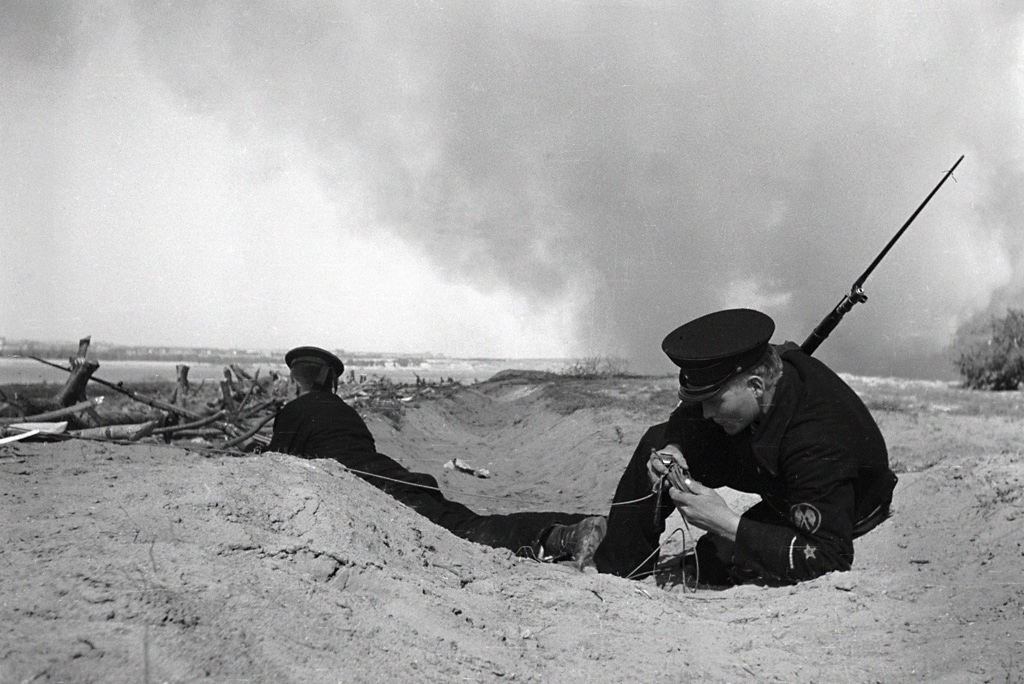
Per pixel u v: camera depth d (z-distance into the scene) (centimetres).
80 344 696
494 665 259
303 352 624
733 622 334
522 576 364
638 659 285
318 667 227
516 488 903
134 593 240
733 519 404
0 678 191
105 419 736
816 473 396
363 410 1379
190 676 206
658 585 435
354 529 331
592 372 1844
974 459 500
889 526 428
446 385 1712
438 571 337
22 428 492
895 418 1047
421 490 545
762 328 408
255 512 321
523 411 1470
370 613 267
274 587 265
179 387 1067
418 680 235
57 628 216
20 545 271
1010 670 266
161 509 308
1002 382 1544
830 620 326
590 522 472
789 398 404
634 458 459
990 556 371
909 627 313
